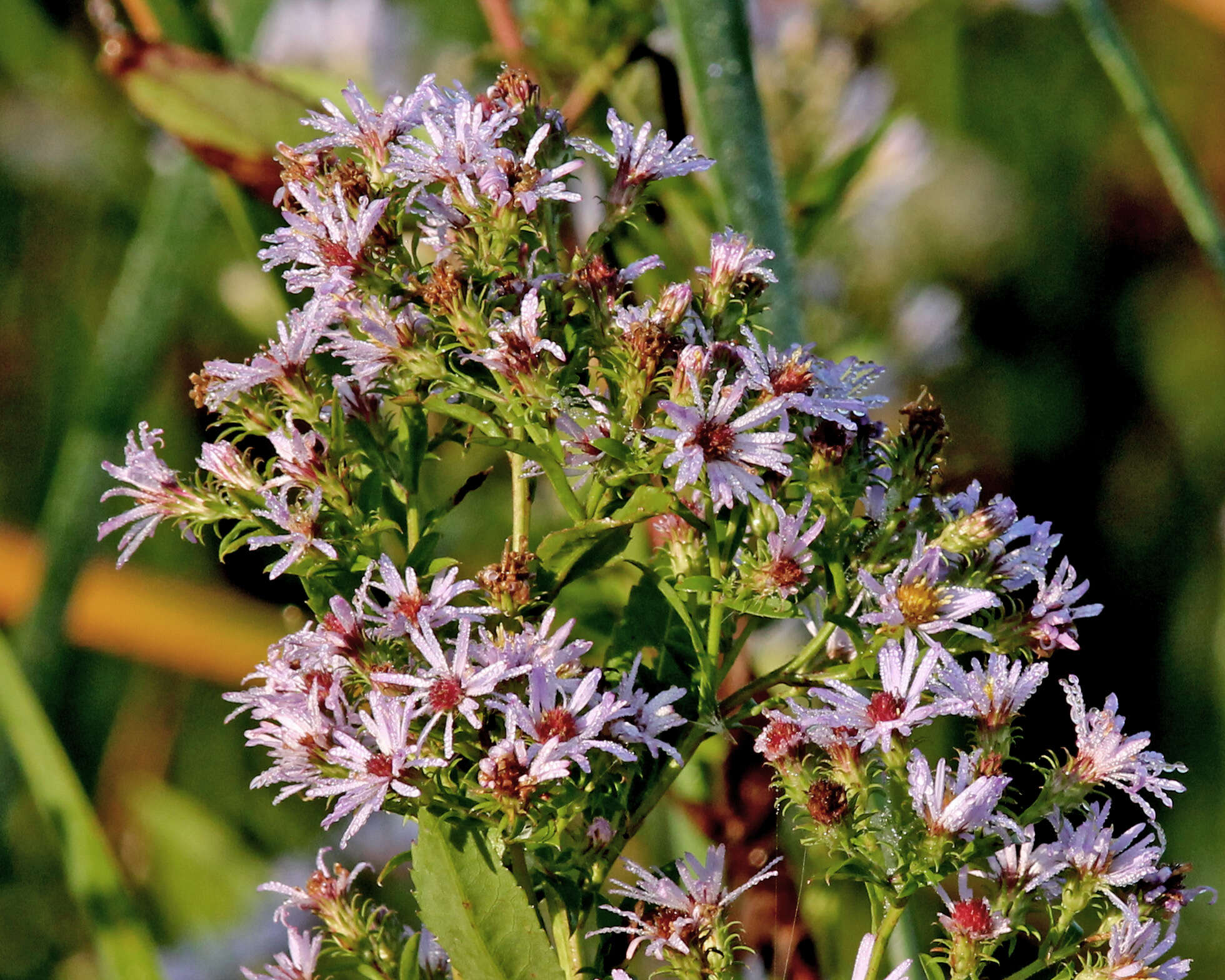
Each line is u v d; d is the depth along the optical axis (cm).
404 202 93
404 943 94
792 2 133
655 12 109
